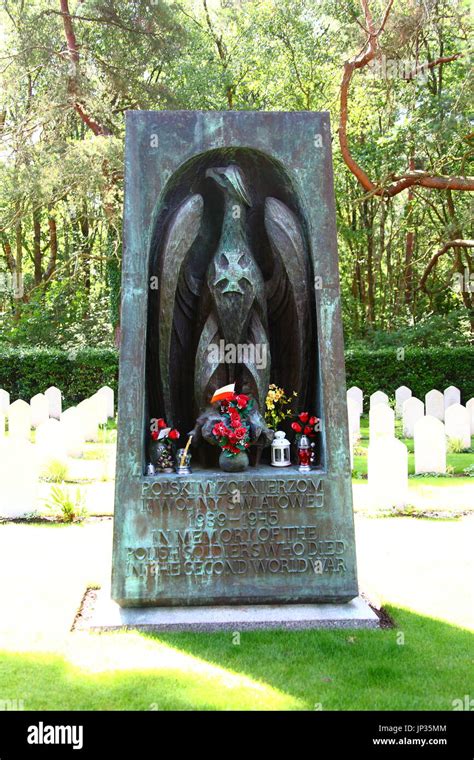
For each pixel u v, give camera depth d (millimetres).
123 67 21672
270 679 4191
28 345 25469
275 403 6031
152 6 21062
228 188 5527
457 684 4160
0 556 6742
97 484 10414
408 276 30953
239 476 5203
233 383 5539
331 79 25219
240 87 27594
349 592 5191
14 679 4152
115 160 19531
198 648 4586
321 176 5406
